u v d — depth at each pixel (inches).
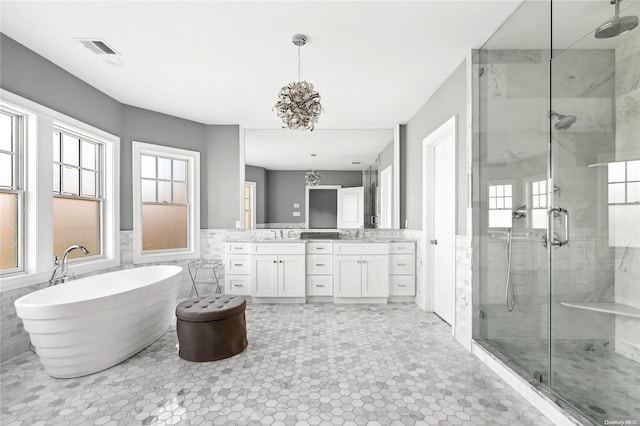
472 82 105.5
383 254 164.4
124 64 115.4
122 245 153.6
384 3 82.3
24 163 107.1
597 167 83.4
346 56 109.3
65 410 74.5
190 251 180.2
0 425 69.3
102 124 140.6
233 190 185.3
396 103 151.9
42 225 109.8
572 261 81.7
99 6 83.7
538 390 75.4
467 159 108.7
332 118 174.6
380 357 102.5
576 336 80.0
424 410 74.5
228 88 136.6
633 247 82.3
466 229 110.1
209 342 100.1
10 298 100.1
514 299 92.7
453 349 108.7
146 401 78.2
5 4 82.4
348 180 185.5
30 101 105.0
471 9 85.2
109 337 94.3
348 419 71.4
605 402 69.8
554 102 83.4
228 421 70.8
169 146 170.7
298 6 83.4
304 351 107.3
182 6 83.7
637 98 81.0
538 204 86.2
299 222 186.1
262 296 164.7
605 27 78.4
